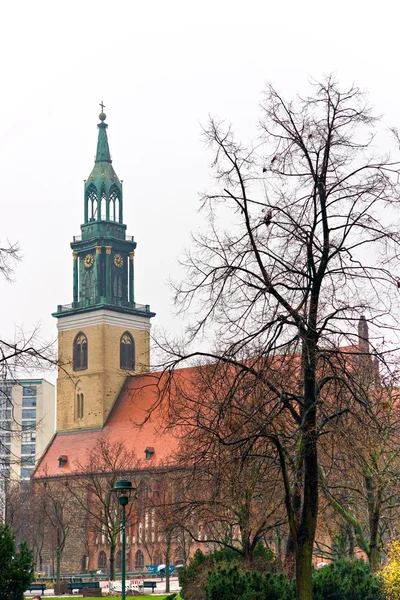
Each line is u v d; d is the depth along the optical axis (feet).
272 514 194.59
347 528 222.28
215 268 127.65
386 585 158.40
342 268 127.85
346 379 136.15
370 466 139.74
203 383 158.40
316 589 156.25
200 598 211.20
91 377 640.17
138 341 652.48
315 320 127.24
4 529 181.98
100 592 354.13
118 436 619.26
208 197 127.44
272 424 130.41
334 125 128.16
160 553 566.77
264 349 127.03
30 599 324.80
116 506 441.27
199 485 190.39
